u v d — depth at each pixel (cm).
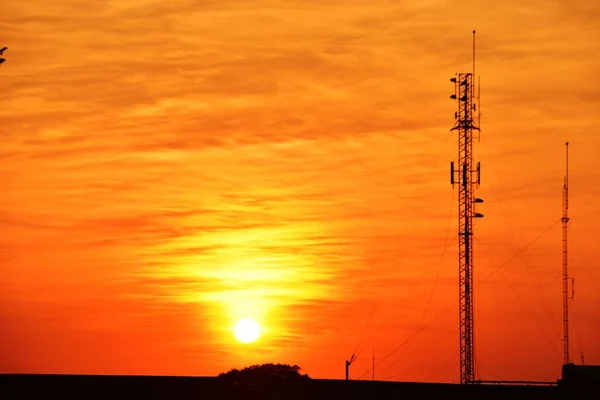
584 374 7238
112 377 6197
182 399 6238
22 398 6081
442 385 6625
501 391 6694
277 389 6384
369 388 6500
